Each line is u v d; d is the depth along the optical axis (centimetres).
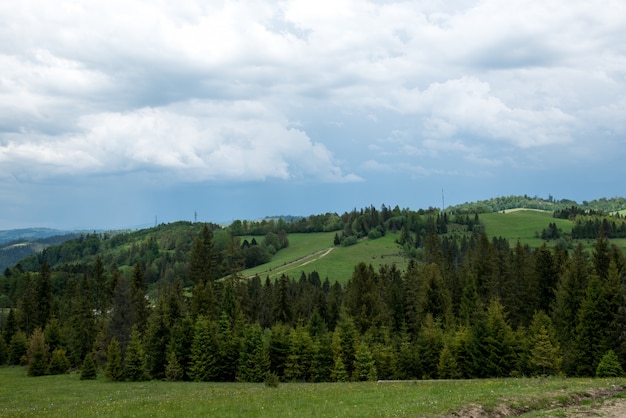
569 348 8000
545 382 4512
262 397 3869
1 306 18550
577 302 8450
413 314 11531
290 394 4038
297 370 8744
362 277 13025
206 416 3047
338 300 14475
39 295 13325
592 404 3284
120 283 11056
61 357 9894
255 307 13700
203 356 8725
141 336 10238
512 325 10631
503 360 7850
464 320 10469
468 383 4784
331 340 9331
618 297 7438
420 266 16275
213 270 13850
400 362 8681
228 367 8850
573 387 3903
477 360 8019
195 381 8569
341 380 8219
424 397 3494
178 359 8988
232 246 18662
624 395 3603
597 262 10288
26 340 11500
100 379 8544
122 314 10450
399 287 12650
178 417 3066
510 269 11638
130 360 8575
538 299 10544
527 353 7775
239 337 9188
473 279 11262
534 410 3136
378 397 3625
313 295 14675
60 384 7544
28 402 4822
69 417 3262
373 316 11494
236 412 3131
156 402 3891
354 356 8819
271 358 9150
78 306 12262
